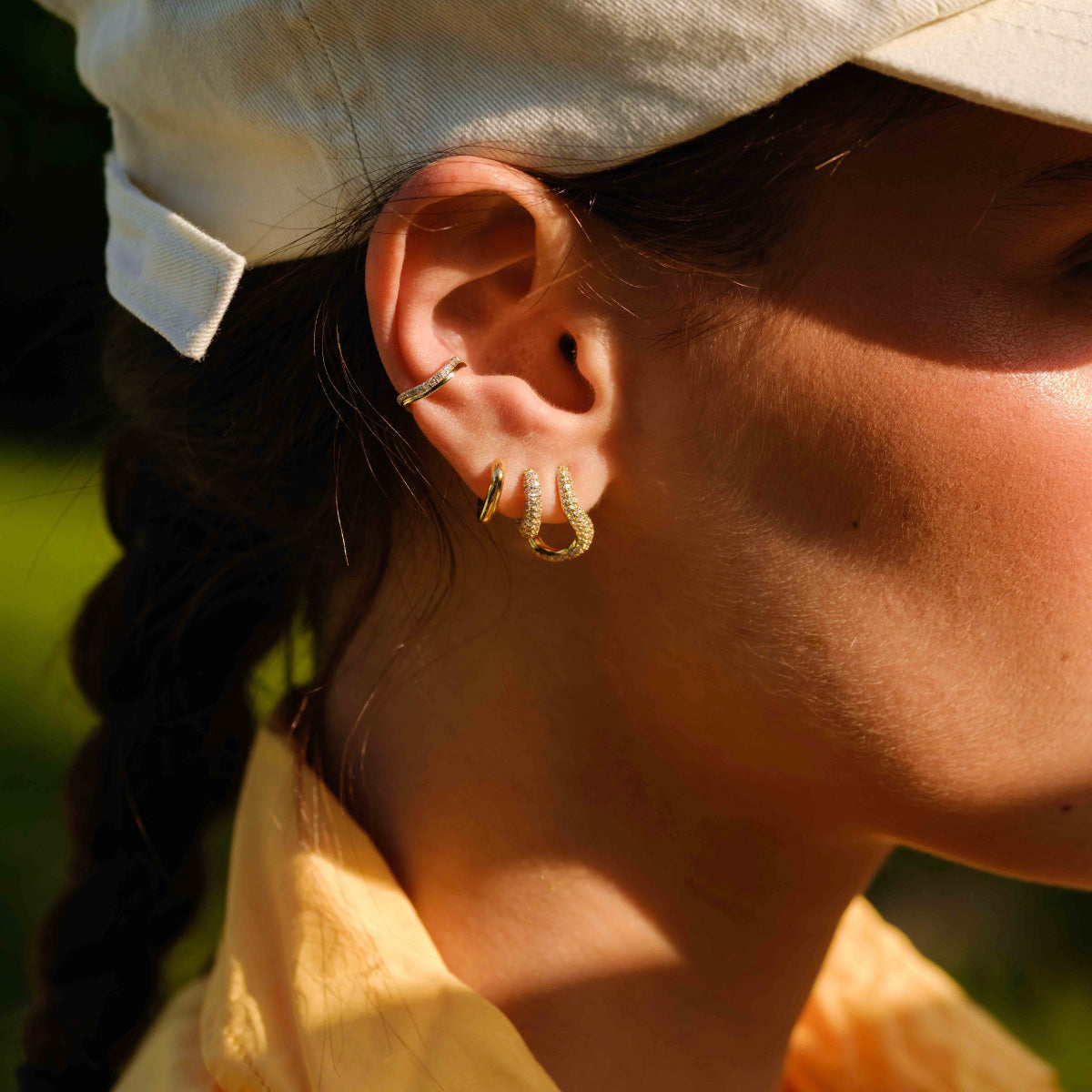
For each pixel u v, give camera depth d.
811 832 0.85
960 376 0.81
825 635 0.83
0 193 3.03
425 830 0.86
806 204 0.81
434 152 0.81
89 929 0.93
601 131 0.81
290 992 0.84
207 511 0.91
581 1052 0.85
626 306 0.82
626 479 0.83
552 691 0.85
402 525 0.85
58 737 2.13
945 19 0.80
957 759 0.83
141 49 0.84
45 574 2.54
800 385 0.81
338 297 0.84
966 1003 0.97
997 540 0.82
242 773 0.94
